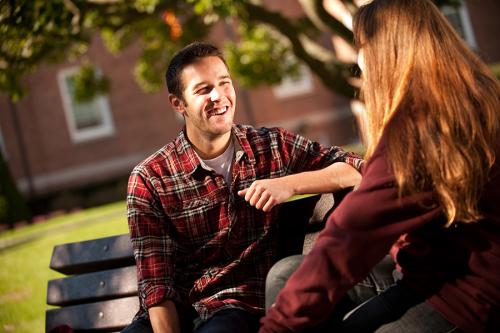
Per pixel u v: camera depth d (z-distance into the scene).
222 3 7.78
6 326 5.02
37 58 7.89
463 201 1.70
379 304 1.84
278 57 12.64
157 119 23.06
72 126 22.75
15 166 22.23
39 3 5.75
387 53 1.87
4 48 5.97
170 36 11.95
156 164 2.38
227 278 2.32
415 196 1.71
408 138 1.73
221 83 2.35
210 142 2.37
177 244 2.37
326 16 8.76
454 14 21.98
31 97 22.45
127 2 8.05
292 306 1.74
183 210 2.34
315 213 2.40
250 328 2.23
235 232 2.34
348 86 9.33
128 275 2.63
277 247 2.44
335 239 1.73
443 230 1.77
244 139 2.39
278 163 2.41
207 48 2.38
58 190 22.52
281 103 23.62
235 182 2.36
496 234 1.73
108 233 8.30
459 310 1.73
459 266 1.76
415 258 1.82
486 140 1.76
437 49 1.81
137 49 22.86
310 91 23.91
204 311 2.26
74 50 10.30
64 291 2.75
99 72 22.75
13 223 16.50
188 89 2.34
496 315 1.70
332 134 23.91
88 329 2.68
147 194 2.34
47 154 22.55
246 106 23.30
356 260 1.71
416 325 1.76
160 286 2.28
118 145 22.95
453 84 1.77
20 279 6.75
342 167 2.35
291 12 23.23
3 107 22.23
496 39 22.12
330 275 1.72
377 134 1.90
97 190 22.33
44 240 9.09
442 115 1.73
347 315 1.89
